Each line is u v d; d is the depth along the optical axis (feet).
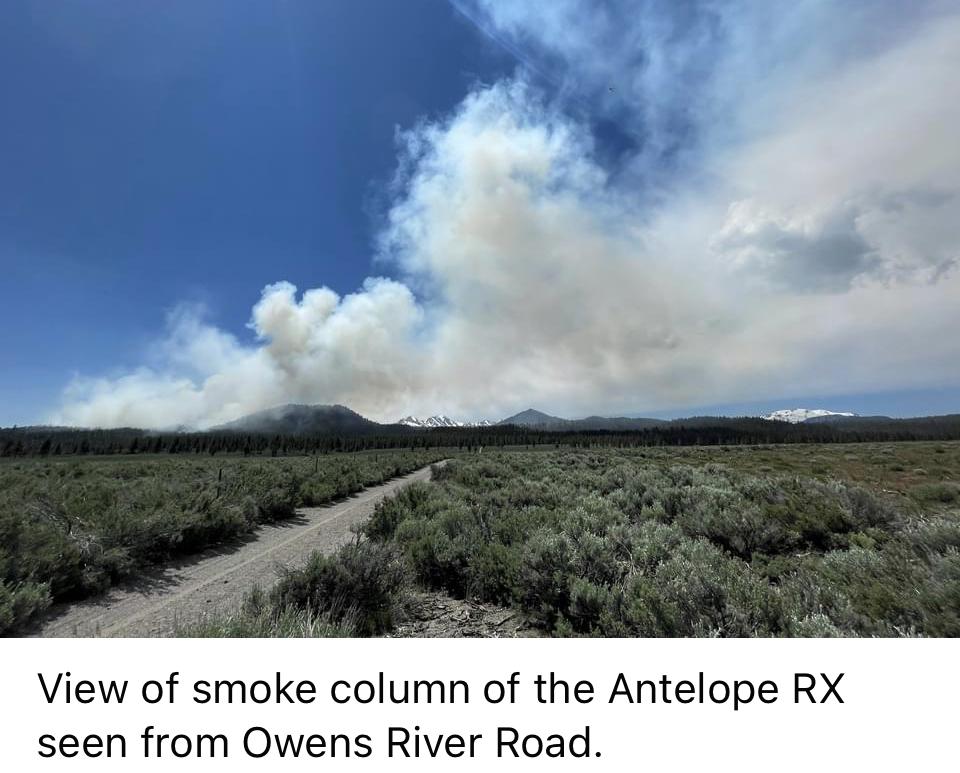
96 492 44.42
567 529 27.71
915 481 77.25
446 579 27.53
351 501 73.05
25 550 25.20
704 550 23.26
